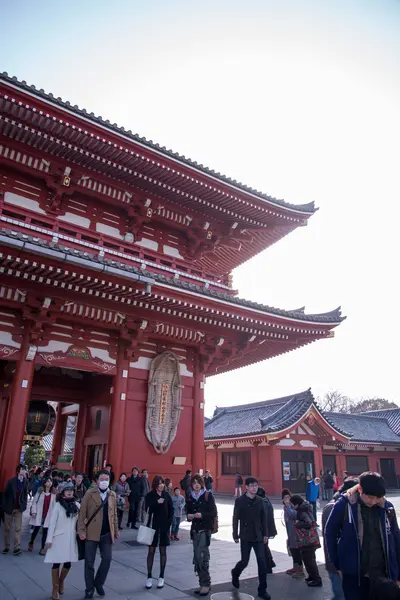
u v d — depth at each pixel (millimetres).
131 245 20344
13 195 17984
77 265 14039
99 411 19891
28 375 15578
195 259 23359
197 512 9133
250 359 24641
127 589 8750
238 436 38812
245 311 18250
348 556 4926
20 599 7703
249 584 9492
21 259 13227
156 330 18609
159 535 9180
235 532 9062
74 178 18859
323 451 43844
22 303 15539
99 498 8242
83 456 20375
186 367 20172
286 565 11570
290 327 19641
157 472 17953
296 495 10188
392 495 40375
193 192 20781
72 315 16578
